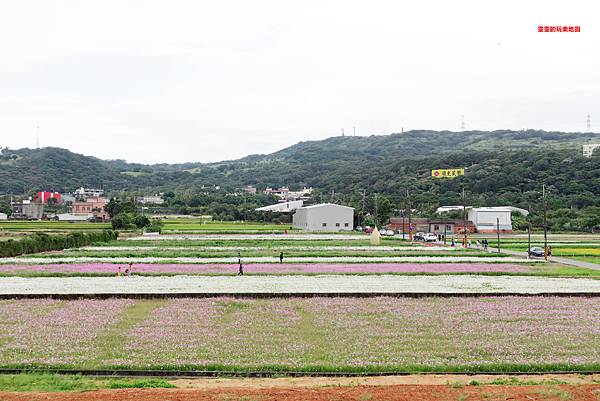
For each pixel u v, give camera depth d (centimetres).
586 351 2958
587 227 15425
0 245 7450
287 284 5038
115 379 2542
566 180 19725
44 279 5384
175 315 3750
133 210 17575
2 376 2530
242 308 3991
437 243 11081
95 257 7500
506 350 2966
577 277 5769
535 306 4116
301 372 2609
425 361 2764
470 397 2197
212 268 6275
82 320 3588
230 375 2592
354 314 3806
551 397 2203
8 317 3666
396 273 5953
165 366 2673
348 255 7862
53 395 2206
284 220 19750
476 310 3953
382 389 2303
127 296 4362
